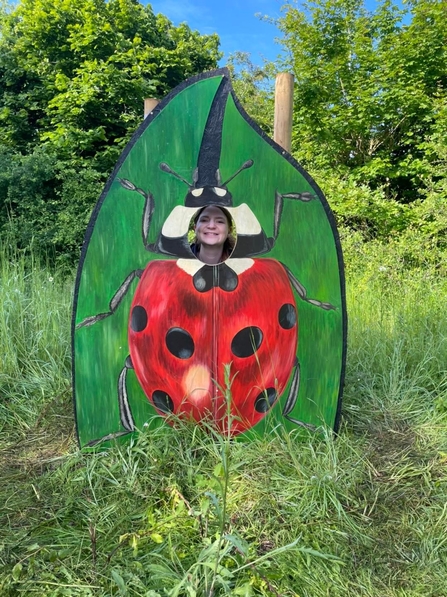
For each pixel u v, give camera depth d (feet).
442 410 8.61
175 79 31.19
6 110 26.25
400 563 5.28
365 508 6.07
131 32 32.27
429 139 23.65
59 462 7.06
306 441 7.46
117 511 5.82
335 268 7.29
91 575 4.77
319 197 7.18
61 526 5.62
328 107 26.73
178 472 6.48
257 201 7.06
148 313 7.06
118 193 6.91
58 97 25.38
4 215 22.80
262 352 7.21
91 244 6.95
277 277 7.18
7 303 11.01
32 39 27.89
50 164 23.11
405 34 24.50
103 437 7.23
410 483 6.61
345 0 25.96
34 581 4.63
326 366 7.43
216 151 6.91
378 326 11.66
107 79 25.35
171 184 6.93
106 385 7.16
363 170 24.86
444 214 20.11
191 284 7.04
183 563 4.91
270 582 4.73
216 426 7.23
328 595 4.77
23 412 8.63
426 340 10.85
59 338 10.42
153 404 7.25
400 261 19.16
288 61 27.96
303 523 5.66
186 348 7.12
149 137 6.86
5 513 5.88
